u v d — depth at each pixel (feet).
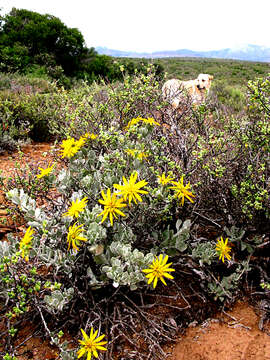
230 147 8.82
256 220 7.91
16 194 6.63
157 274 5.84
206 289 7.45
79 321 6.42
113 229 6.66
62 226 6.63
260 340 6.39
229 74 107.24
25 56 67.00
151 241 7.25
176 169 7.84
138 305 7.17
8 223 9.09
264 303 7.23
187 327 6.88
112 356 6.17
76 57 82.94
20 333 6.49
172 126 9.50
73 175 7.48
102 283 6.31
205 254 7.11
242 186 7.87
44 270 7.69
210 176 7.94
